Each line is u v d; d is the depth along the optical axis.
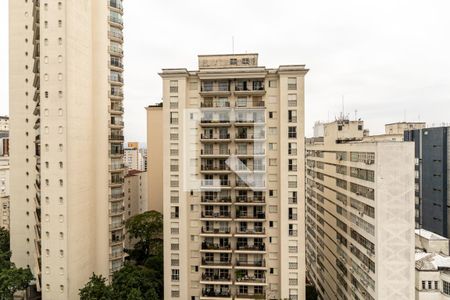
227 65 52.03
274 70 47.84
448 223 71.38
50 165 47.88
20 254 66.75
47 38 48.34
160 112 81.44
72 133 48.59
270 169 48.16
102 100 55.62
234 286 48.53
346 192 52.44
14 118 67.81
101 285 45.66
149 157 81.62
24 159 67.38
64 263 47.03
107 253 55.91
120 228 59.03
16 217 67.25
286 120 46.53
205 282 47.97
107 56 57.69
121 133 61.66
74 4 49.31
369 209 43.34
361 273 45.75
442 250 47.16
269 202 48.16
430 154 76.75
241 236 47.81
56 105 47.91
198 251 49.25
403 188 40.59
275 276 48.16
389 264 40.47
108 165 57.41
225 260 49.09
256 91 47.47
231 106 48.88
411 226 40.31
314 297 66.00
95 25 54.94
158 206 81.06
